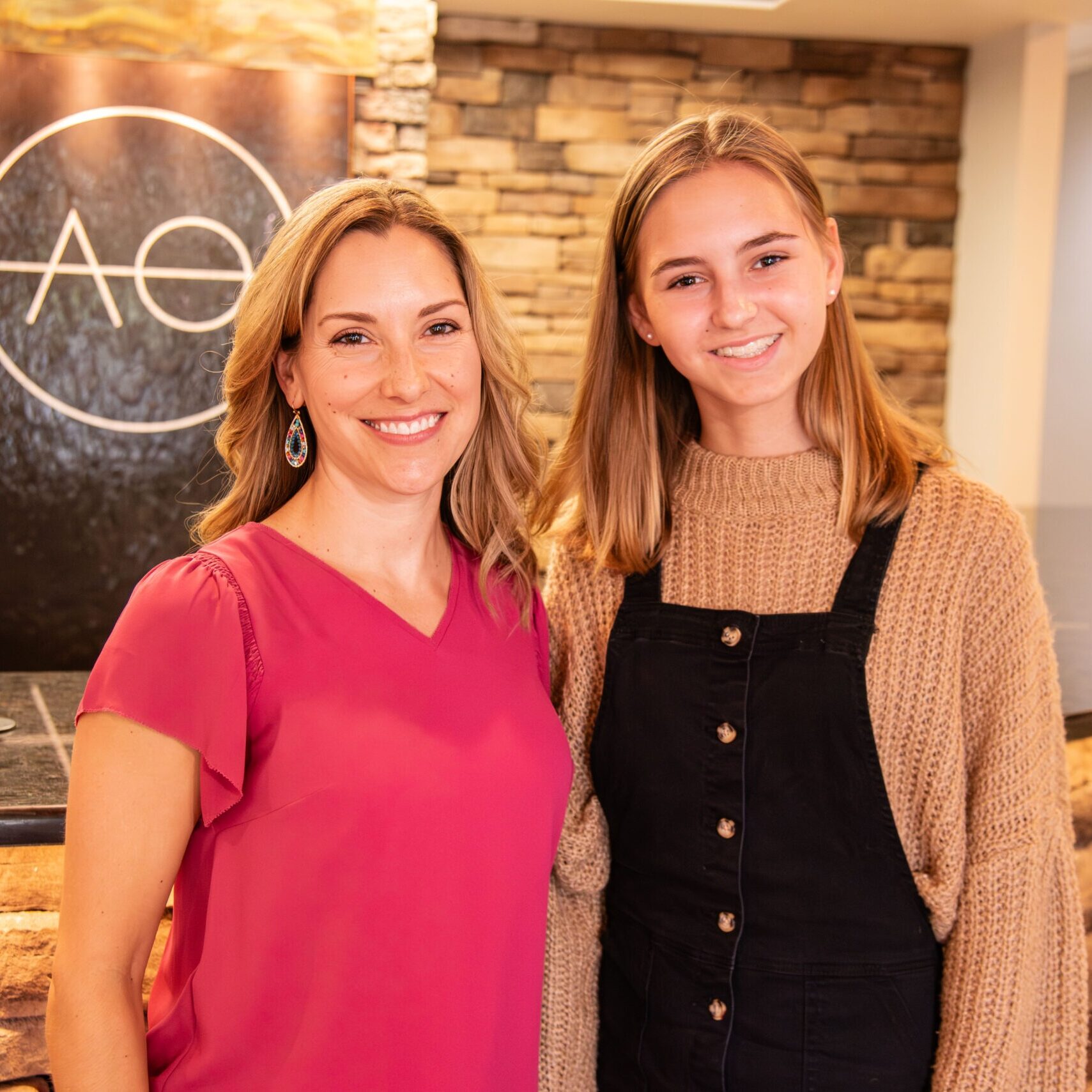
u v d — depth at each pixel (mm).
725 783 1305
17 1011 1491
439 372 1179
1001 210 4473
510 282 4504
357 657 1159
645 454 1432
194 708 1077
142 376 3539
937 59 4613
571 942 1416
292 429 1263
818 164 4613
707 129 1311
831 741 1268
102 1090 1038
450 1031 1127
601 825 1412
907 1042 1268
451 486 1361
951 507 1286
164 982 1176
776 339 1288
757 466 1357
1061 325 5977
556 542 1502
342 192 1191
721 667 1320
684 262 1284
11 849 1491
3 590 3562
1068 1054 1253
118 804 1058
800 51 4535
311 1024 1095
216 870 1108
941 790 1246
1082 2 4039
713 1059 1300
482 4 4180
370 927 1101
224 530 1316
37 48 3383
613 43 4430
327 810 1096
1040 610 1267
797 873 1280
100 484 3566
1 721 1873
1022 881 1217
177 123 3459
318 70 3531
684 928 1330
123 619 1099
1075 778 1799
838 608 1287
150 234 3488
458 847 1135
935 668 1252
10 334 3449
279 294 1184
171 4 3432
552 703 1463
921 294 4746
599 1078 1440
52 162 3410
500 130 4430
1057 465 6039
